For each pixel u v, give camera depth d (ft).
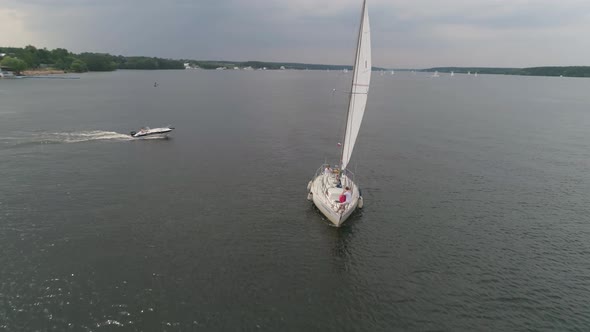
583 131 264.31
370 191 143.95
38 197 126.72
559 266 96.07
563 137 242.99
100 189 135.95
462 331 73.72
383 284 87.15
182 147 201.26
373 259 97.45
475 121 308.19
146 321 71.97
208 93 530.27
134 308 75.10
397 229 113.91
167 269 88.38
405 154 197.47
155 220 112.88
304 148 206.80
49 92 463.83
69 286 80.74
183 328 70.74
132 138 218.38
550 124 295.07
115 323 71.05
